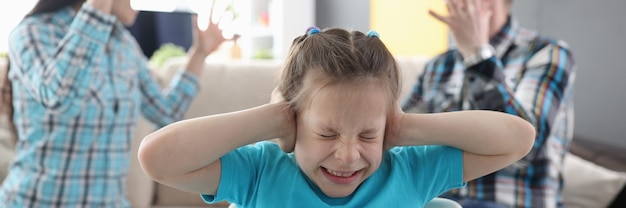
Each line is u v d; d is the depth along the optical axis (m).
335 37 0.69
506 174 1.37
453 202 0.89
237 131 0.69
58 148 1.39
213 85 2.02
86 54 1.32
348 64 0.65
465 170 0.79
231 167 0.72
